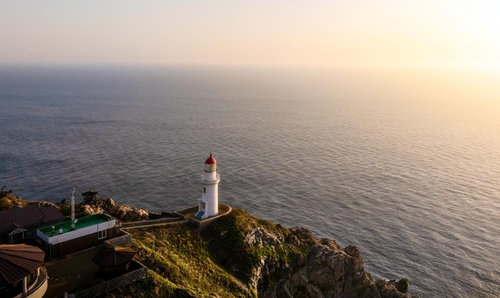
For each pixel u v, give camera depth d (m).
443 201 107.38
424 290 72.62
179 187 111.38
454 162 143.50
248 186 113.00
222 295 52.50
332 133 189.88
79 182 112.75
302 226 91.69
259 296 59.53
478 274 77.12
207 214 66.19
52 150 144.38
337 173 127.12
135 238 56.62
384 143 171.38
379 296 67.88
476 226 94.25
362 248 84.12
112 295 42.41
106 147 150.12
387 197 108.88
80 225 52.75
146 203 100.62
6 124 189.88
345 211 99.81
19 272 36.41
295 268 64.44
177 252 57.62
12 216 51.47
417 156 150.62
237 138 171.38
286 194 108.62
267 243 65.25
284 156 144.75
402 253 82.94
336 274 66.69
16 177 115.31
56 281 43.19
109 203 69.69
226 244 62.53
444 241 87.56
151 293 44.41
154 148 149.88
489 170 134.62
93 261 44.34
